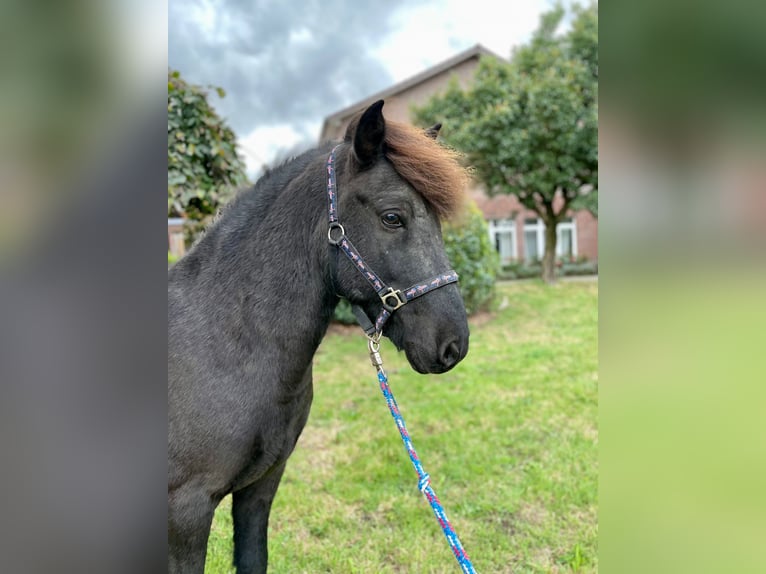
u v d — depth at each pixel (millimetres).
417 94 16266
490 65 12844
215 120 4395
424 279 1482
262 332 1522
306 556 2629
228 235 1633
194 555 1463
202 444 1428
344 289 1555
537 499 3102
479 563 2545
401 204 1485
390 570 2510
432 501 1441
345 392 5184
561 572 2459
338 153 1605
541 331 7922
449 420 4332
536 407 4582
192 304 1537
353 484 3324
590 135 11773
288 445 1646
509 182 13180
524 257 18062
